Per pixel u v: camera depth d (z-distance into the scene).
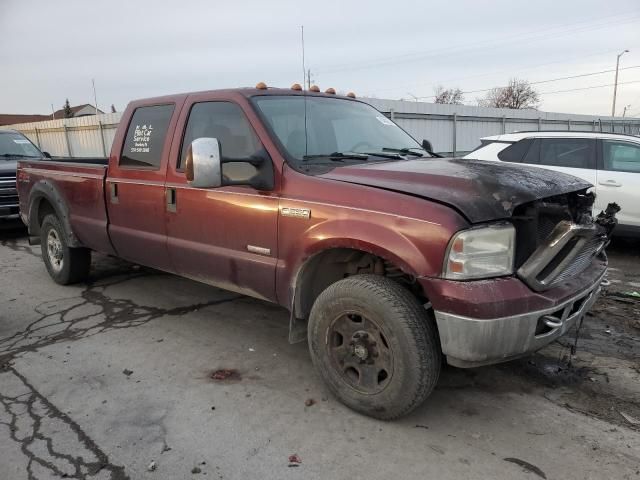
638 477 2.55
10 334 4.50
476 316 2.56
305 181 3.22
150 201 4.28
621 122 34.16
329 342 3.16
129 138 4.59
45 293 5.63
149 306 5.14
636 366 3.71
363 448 2.81
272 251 3.39
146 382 3.59
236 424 3.06
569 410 3.17
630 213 6.68
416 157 3.96
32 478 2.61
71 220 5.32
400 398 2.86
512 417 3.10
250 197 3.48
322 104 4.12
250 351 4.08
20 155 9.93
